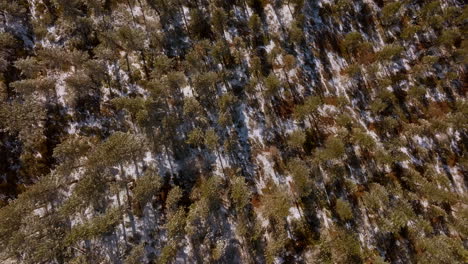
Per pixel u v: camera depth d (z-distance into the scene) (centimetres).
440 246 1897
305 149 2166
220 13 2361
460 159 2338
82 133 1955
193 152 2028
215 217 1870
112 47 2212
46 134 1892
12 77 1997
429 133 2389
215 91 2238
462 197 2194
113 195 1822
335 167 2103
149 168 1925
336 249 1870
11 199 1711
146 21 2380
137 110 1991
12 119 1769
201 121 2117
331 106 2370
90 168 1777
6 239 1513
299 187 1981
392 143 2256
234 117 2189
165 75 2188
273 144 2148
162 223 1816
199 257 1770
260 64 2373
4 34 1964
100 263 1678
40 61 2075
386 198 2005
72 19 2206
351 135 2250
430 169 2231
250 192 1909
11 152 1808
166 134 2000
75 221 1738
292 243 1864
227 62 2373
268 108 2258
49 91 2005
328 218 1970
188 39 2417
